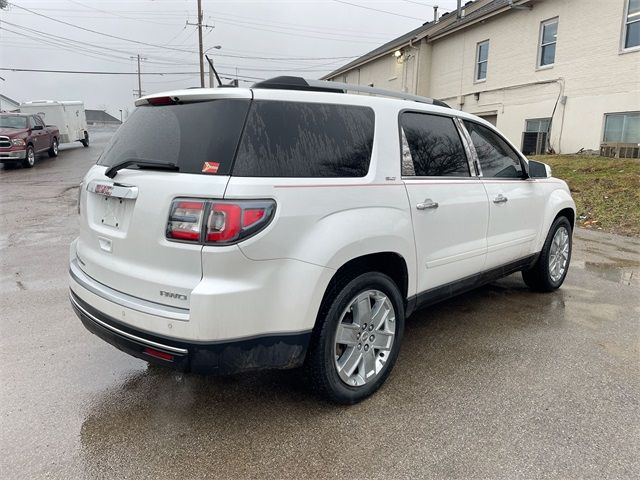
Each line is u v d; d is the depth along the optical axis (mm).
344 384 2758
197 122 2469
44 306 4402
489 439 2516
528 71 16938
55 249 6676
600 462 2340
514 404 2850
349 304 2709
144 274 2400
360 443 2477
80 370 3215
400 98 3330
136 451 2402
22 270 5613
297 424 2639
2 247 6770
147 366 3287
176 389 2996
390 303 2979
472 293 4980
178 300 2287
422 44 22781
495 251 3941
